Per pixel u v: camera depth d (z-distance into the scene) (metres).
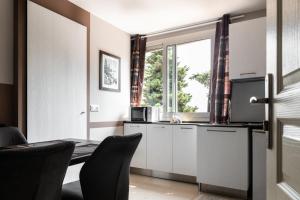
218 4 3.03
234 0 2.92
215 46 3.43
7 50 2.41
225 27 3.33
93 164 1.33
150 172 3.69
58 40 2.83
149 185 3.22
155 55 4.17
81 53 3.16
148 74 4.21
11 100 2.44
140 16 3.45
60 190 1.19
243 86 3.17
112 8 3.19
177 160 3.34
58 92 2.81
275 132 0.86
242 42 2.95
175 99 3.97
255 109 3.05
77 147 1.82
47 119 2.67
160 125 3.51
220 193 2.90
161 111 4.05
